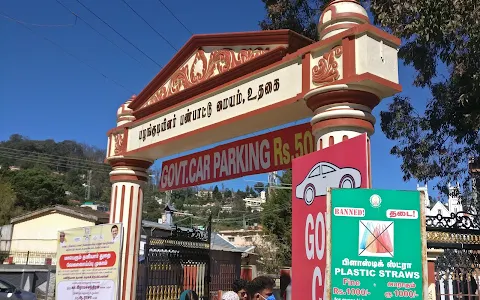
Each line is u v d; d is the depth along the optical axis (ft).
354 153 14.79
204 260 32.91
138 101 29.32
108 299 23.65
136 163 29.60
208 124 23.27
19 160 260.01
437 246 27.25
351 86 16.71
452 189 39.09
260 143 23.66
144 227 69.10
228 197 313.94
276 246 89.30
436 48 33.22
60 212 100.94
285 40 20.33
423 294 11.19
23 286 62.54
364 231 11.51
